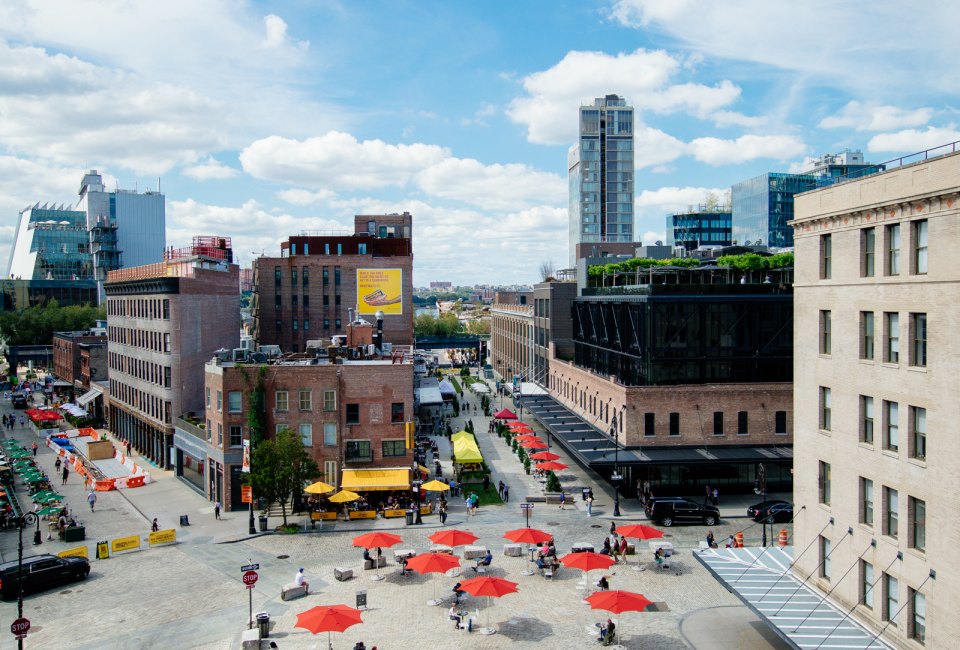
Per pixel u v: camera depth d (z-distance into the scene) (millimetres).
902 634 27000
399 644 32594
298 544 48906
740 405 60625
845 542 30750
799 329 34688
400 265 107875
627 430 59938
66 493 64688
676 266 68375
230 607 37938
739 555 37312
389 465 59719
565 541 47969
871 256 29531
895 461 27531
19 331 169375
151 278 75500
